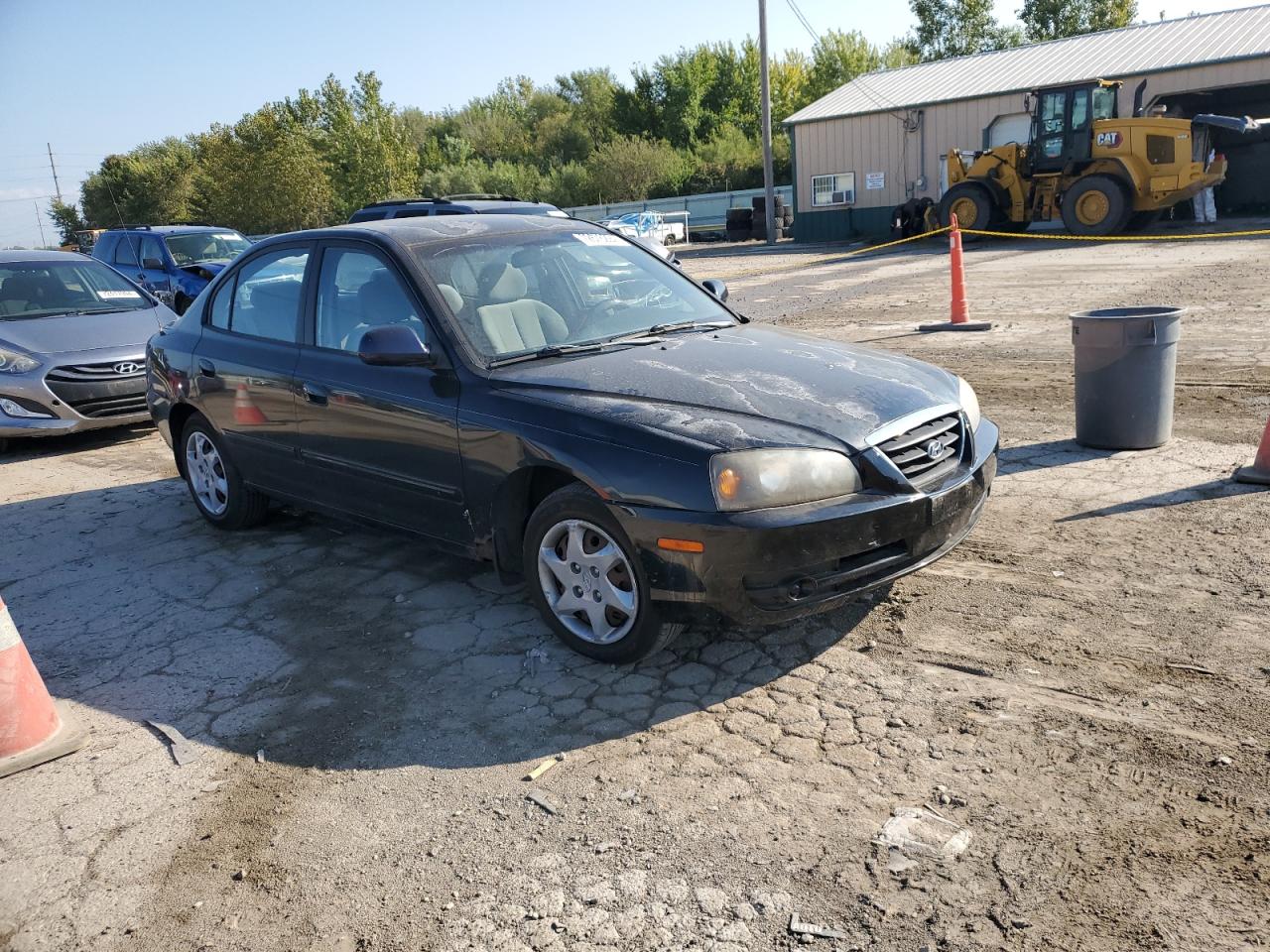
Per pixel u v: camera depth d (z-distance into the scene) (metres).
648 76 64.00
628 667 3.80
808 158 29.66
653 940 2.42
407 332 4.03
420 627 4.33
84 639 4.45
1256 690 3.24
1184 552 4.35
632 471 3.47
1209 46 23.83
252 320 5.32
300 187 43.16
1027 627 3.81
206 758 3.41
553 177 55.31
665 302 4.79
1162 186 19.78
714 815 2.87
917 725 3.23
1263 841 2.56
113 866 2.87
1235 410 6.44
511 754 3.29
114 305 9.64
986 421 4.32
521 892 2.63
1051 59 27.12
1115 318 5.64
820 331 11.07
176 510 6.41
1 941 2.60
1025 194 21.69
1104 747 3.02
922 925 2.38
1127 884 2.46
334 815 3.03
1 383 8.18
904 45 59.44
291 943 2.52
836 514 3.35
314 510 5.08
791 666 3.69
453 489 4.14
